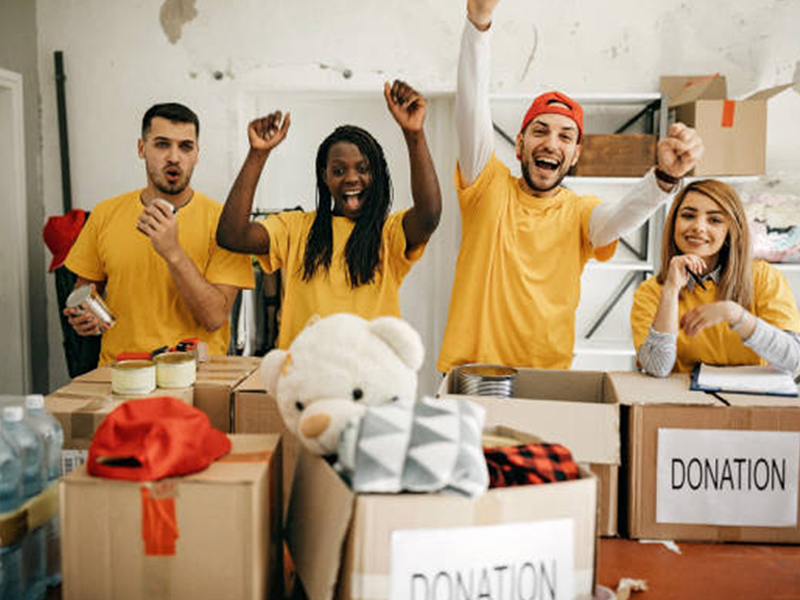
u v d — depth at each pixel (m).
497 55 3.03
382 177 1.94
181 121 2.10
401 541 0.77
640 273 3.15
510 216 1.86
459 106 1.76
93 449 0.85
